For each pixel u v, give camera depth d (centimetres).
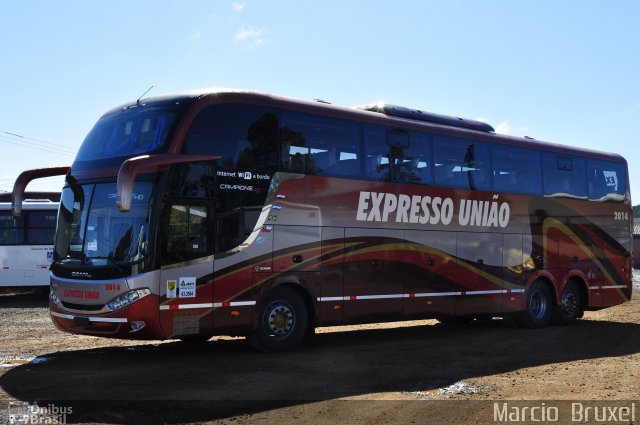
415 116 1559
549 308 1820
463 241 1594
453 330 1738
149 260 1109
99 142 1248
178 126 1156
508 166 1725
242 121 1229
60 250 1217
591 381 1019
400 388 959
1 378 1004
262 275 1231
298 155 1298
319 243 1313
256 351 1278
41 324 1745
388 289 1428
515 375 1067
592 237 1945
